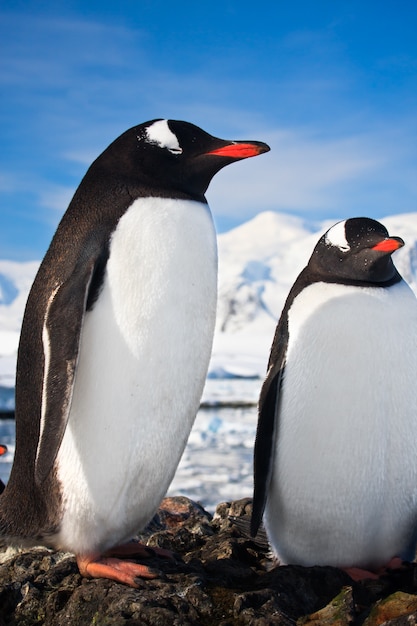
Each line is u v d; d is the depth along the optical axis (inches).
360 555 131.3
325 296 129.1
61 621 116.0
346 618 110.4
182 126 125.7
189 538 152.5
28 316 121.6
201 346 121.4
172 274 117.3
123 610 111.5
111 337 116.0
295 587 119.6
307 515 129.9
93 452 117.8
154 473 121.7
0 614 123.1
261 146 122.3
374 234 128.2
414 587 123.5
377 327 125.0
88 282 113.7
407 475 127.3
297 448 128.3
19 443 124.3
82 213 121.0
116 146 127.3
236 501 176.6
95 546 123.0
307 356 127.2
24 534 124.5
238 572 125.3
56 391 110.9
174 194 122.3
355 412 124.3
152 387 117.5
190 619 111.6
